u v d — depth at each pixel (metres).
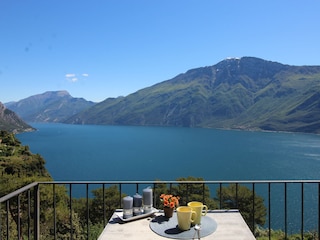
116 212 2.98
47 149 110.44
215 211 3.01
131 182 3.67
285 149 106.25
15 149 47.72
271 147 113.69
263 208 22.66
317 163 74.25
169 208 2.76
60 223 12.86
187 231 2.44
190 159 84.69
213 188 38.44
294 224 29.50
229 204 21.98
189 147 116.88
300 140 144.38
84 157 89.56
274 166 71.12
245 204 21.78
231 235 2.38
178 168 70.81
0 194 17.31
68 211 13.96
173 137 171.12
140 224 2.63
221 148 112.00
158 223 2.63
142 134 198.25
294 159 81.62
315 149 105.81
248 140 146.38
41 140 149.00
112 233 2.43
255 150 104.25
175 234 2.38
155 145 125.69
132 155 93.81
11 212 12.59
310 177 57.09
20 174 30.78
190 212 2.47
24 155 41.84
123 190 45.59
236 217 2.83
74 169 70.50
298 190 44.84
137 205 2.82
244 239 2.31
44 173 37.25
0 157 36.09
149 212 2.85
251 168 69.06
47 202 13.22
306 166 70.25
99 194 20.19
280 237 14.62
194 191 21.39
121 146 121.75
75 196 42.62
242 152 99.06
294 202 37.72
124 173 64.94
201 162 79.19
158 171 67.31
